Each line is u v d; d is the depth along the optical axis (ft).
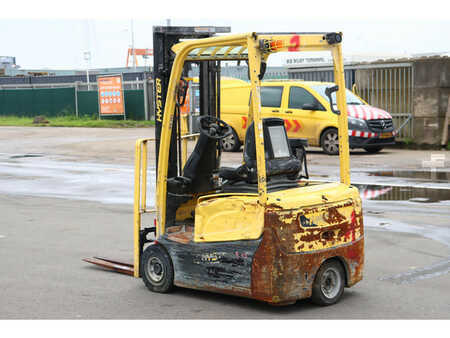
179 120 21.59
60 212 36.76
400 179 45.27
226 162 56.44
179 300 20.08
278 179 19.71
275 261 17.39
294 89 61.05
